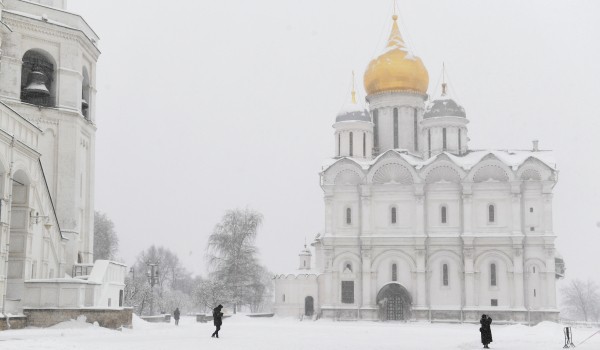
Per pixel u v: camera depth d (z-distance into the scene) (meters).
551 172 74.62
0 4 42.19
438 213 76.94
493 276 74.62
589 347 31.70
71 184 45.50
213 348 27.05
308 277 83.75
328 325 64.00
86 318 35.97
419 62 87.81
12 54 44.59
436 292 75.50
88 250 47.84
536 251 74.25
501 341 36.84
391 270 76.50
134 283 85.44
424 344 34.06
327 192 78.81
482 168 76.38
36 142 39.75
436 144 81.19
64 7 50.25
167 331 41.66
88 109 49.56
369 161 81.31
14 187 37.03
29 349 22.23
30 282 35.41
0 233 33.06
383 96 87.50
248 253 85.44
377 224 77.62
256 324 63.28
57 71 46.22
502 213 75.50
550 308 72.81
